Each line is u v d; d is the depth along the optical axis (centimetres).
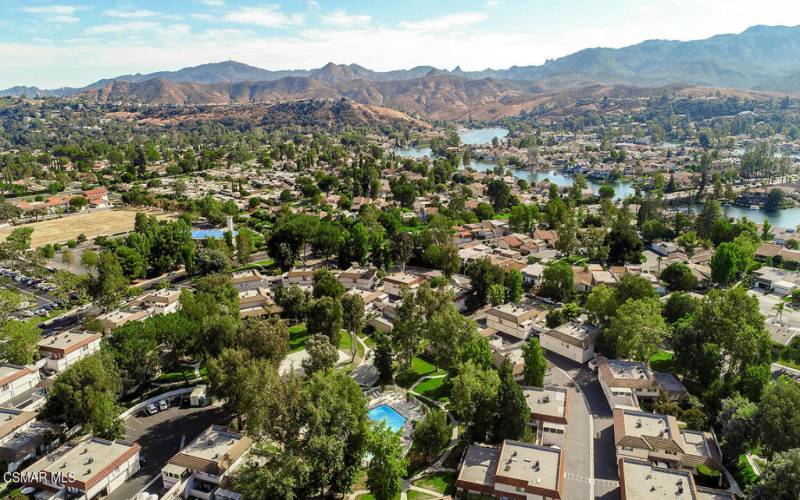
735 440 10594
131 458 11219
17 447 11419
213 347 14100
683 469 10625
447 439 11431
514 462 10406
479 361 14162
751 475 10375
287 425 10375
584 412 12900
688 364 13762
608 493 10131
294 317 18638
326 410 10338
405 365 15375
